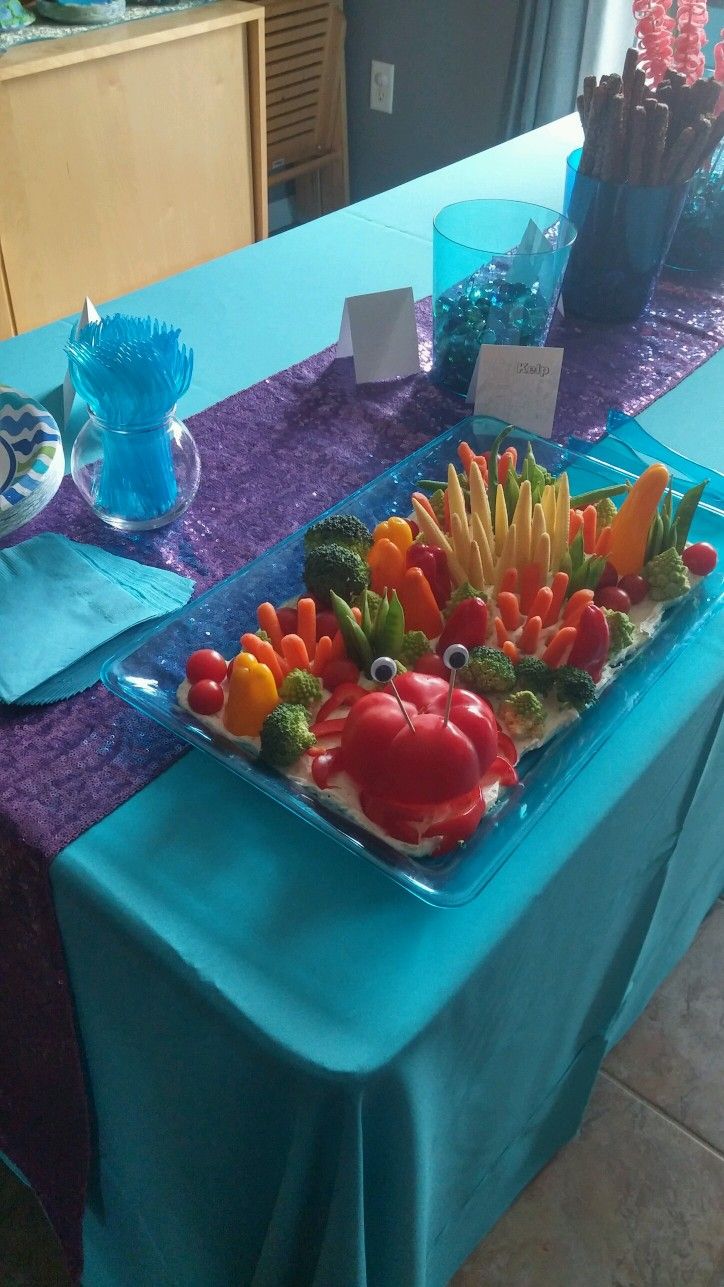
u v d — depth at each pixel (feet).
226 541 2.87
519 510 2.43
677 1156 3.68
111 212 6.82
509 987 2.15
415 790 1.87
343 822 1.98
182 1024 1.90
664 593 2.54
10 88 5.83
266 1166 2.00
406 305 3.46
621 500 2.97
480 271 3.36
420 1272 2.34
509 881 2.01
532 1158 3.34
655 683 2.44
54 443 2.97
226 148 7.30
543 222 3.71
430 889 1.88
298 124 8.41
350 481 3.13
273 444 3.26
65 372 3.57
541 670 2.25
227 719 2.14
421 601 2.36
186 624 2.44
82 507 2.96
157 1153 2.27
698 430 3.43
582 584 2.48
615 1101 3.82
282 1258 2.11
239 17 6.68
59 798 2.10
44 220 6.46
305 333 3.84
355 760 1.93
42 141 6.16
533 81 7.18
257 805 2.11
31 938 2.17
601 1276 3.37
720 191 4.12
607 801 2.18
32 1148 2.71
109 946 1.97
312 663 2.27
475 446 3.13
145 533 2.88
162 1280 2.65
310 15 7.80
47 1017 2.30
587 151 3.65
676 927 3.71
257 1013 1.75
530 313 3.37
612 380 3.66
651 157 3.50
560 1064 3.08
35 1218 3.36
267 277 4.18
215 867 1.99
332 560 2.41
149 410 2.60
